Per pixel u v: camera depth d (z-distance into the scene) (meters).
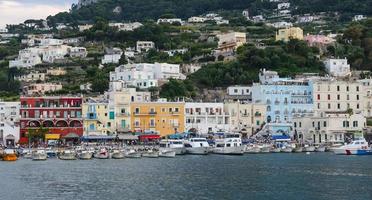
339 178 162.38
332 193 136.25
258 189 143.38
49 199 131.62
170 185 151.12
